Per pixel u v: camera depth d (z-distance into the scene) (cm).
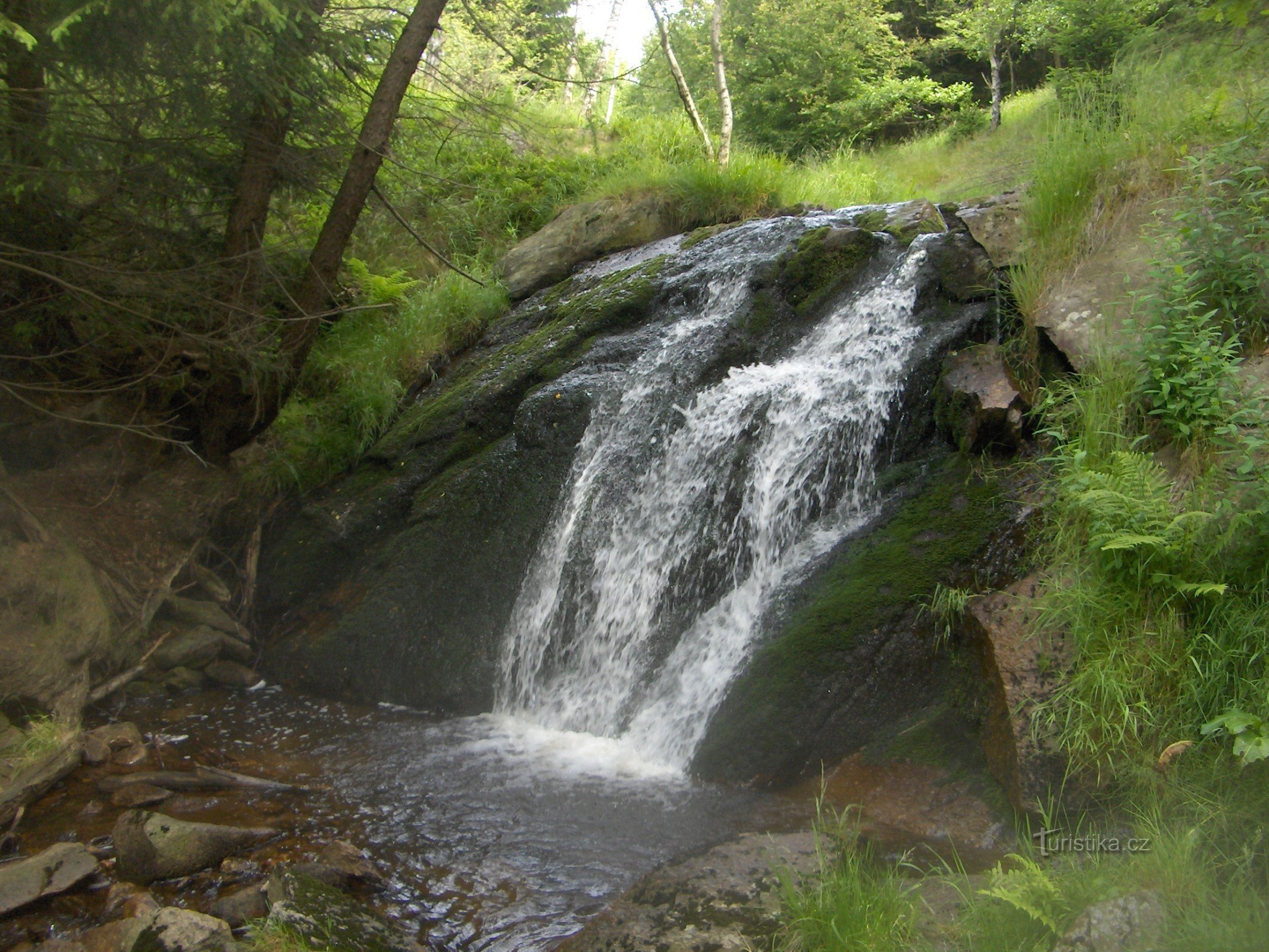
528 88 1280
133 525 689
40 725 506
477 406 764
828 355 659
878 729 467
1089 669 385
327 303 904
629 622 602
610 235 966
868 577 505
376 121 682
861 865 360
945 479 535
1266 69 623
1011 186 1044
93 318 636
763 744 479
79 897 392
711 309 749
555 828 448
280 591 713
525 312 902
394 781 505
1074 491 423
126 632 633
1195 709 361
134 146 581
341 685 648
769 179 1010
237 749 552
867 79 1880
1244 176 509
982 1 1653
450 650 642
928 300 636
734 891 355
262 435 783
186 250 654
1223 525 380
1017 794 386
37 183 534
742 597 562
